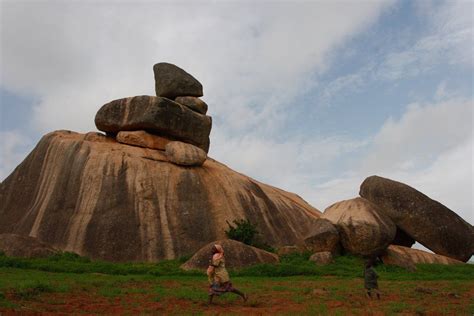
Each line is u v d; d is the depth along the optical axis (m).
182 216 28.45
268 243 30.06
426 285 18.08
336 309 12.01
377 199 27.91
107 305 12.13
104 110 32.41
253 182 34.78
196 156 31.50
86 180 28.52
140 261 25.64
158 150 32.16
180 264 23.92
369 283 14.35
